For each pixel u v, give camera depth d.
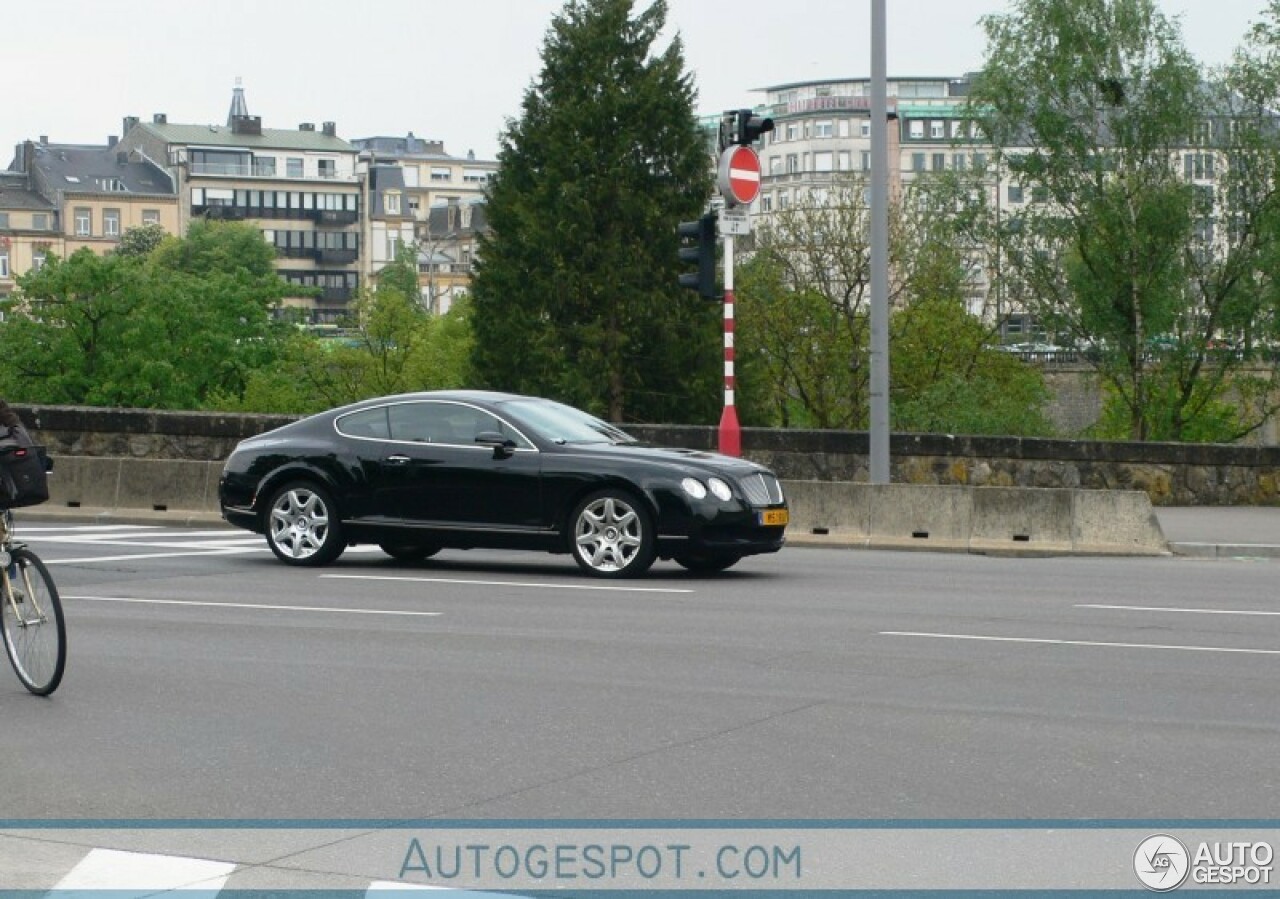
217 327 101.00
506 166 84.50
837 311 73.25
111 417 34.22
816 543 25.23
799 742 9.93
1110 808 8.37
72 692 11.64
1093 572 21.02
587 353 78.38
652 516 19.06
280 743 9.95
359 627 14.95
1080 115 63.22
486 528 19.61
